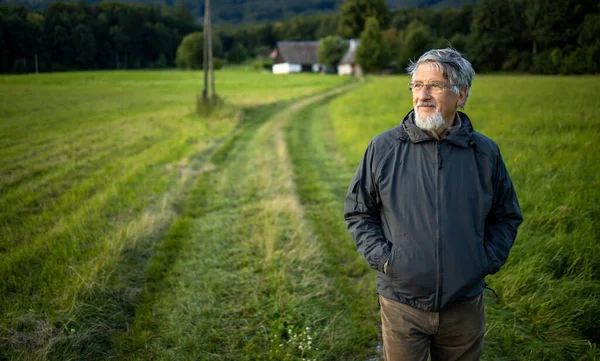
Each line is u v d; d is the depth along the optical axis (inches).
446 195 71.8
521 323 124.2
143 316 131.5
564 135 307.0
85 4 4372.5
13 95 1119.0
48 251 167.5
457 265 70.1
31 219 209.6
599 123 340.8
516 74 1845.5
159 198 249.1
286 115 693.3
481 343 76.9
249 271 162.6
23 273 150.4
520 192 203.2
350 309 138.2
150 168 320.5
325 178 304.8
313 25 5142.7
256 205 239.5
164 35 4505.4
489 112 448.8
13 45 3245.6
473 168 73.2
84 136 478.9
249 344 120.3
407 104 674.8
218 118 613.6
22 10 3730.3
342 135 447.2
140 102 943.0
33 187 267.3
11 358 106.6
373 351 119.6
